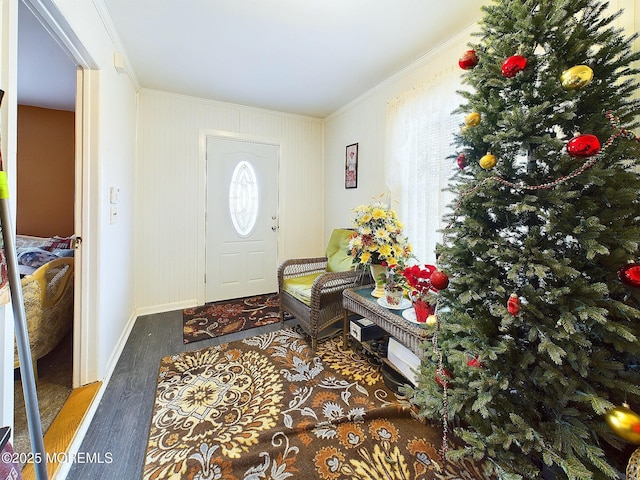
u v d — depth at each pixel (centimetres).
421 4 169
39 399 154
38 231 309
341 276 221
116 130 207
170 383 174
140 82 274
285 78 265
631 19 116
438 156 207
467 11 176
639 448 83
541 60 94
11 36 92
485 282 105
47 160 311
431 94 211
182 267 312
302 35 200
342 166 342
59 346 214
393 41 206
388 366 175
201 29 194
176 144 303
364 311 187
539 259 90
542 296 92
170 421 142
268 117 348
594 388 91
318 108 341
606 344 95
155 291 299
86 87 165
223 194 330
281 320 264
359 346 214
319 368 190
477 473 114
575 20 93
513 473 95
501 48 101
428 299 128
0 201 77
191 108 308
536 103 95
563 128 97
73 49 148
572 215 89
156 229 297
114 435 133
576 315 86
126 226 243
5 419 90
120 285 222
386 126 258
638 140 87
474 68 112
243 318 280
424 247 221
